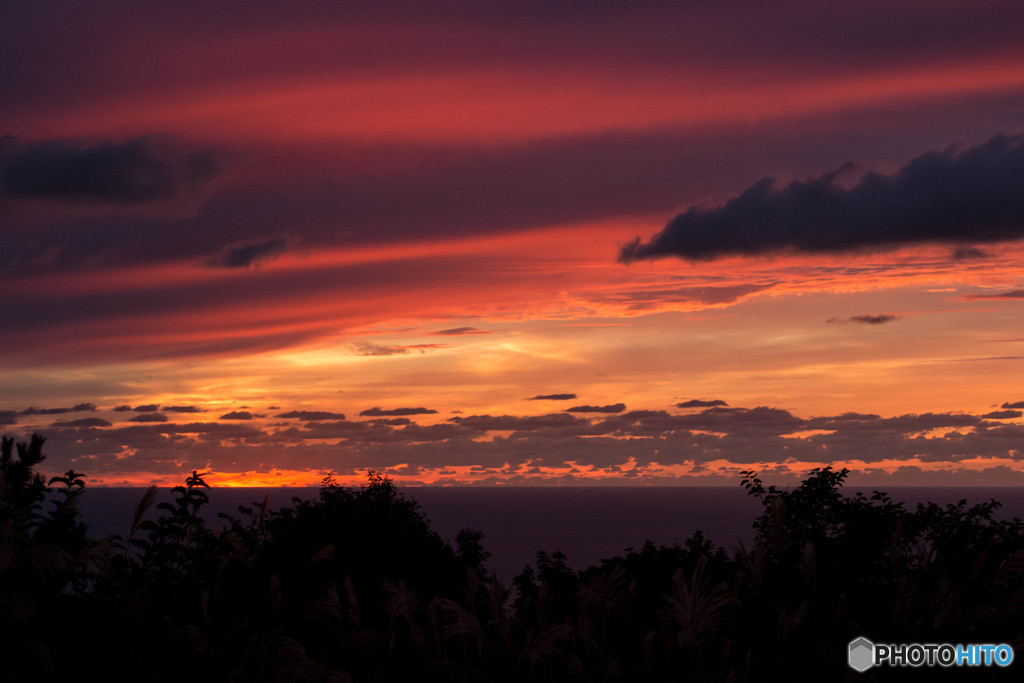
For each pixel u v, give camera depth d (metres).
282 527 18.05
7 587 6.23
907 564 10.62
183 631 7.09
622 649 9.39
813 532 11.51
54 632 6.39
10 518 6.39
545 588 9.41
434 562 19.56
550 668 8.92
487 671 8.88
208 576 8.28
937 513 11.83
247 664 7.62
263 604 8.81
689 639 8.37
